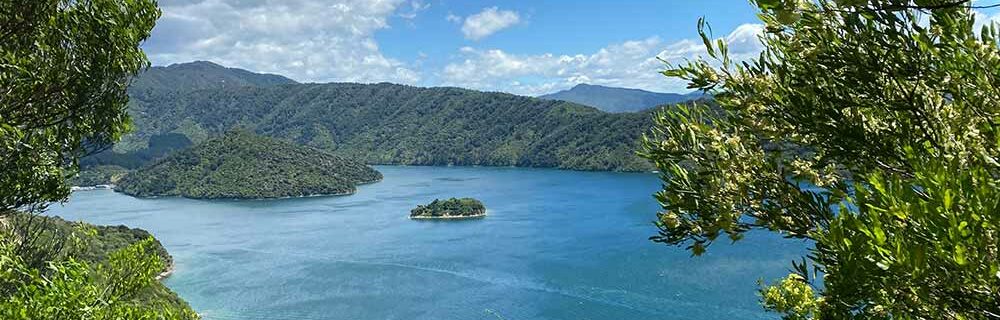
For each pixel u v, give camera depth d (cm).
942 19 333
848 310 353
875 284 283
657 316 4766
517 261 6688
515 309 5169
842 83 381
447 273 6372
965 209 234
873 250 261
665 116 468
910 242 247
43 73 661
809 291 594
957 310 254
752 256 6084
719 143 434
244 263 7044
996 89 333
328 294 5781
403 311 5250
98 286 700
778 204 418
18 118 675
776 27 390
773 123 422
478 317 5034
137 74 756
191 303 5534
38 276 599
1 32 639
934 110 359
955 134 351
